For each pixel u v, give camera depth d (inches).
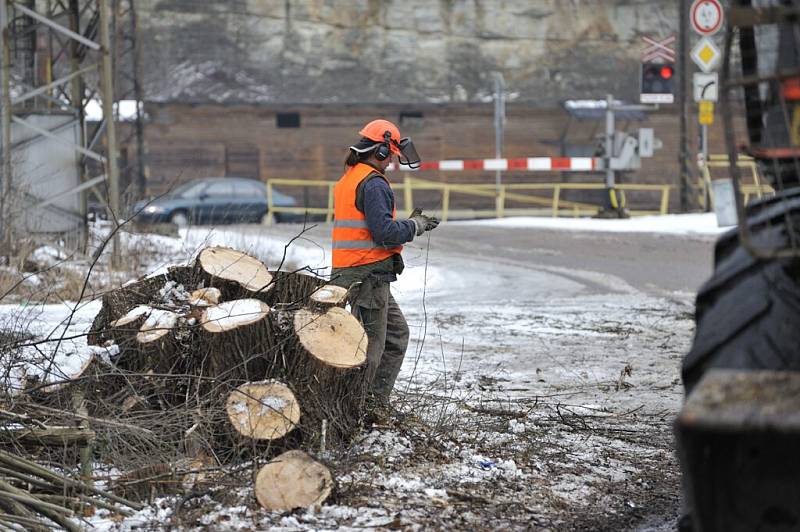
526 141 3919.8
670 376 796.0
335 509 447.8
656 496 491.2
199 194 3006.9
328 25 3880.4
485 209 3885.3
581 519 456.1
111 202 1509.6
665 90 2401.6
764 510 244.4
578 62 4020.7
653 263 1683.1
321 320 548.1
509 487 495.8
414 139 3880.4
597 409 675.4
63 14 1685.5
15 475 436.5
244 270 590.9
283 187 3764.8
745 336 283.3
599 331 1029.8
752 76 285.3
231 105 3678.6
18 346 540.1
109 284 1200.8
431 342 960.9
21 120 1472.7
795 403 233.1
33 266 1264.8
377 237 591.2
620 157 2566.4
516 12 4015.8
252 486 470.3
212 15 3794.3
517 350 916.6
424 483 492.1
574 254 1823.3
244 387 517.0
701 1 2263.8
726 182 2128.4
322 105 3762.3
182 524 429.7
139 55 2832.2
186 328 538.0
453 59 3954.2
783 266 284.0
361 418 562.9
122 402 532.4
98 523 433.1
